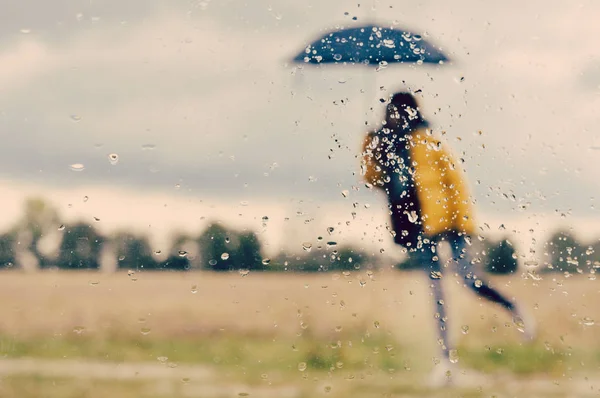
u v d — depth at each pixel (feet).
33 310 17.46
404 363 14.39
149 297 18.74
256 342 15.62
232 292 19.43
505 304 16.10
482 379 13.71
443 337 15.23
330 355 14.84
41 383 13.29
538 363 14.55
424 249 16.42
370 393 12.91
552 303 18.21
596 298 18.61
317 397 12.67
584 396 12.91
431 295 15.61
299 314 17.43
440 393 13.01
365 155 17.04
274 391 12.94
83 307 17.74
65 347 15.24
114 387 13.17
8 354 14.83
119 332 16.24
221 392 12.92
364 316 17.12
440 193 16.61
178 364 14.35
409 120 17.02
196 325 16.58
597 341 15.69
